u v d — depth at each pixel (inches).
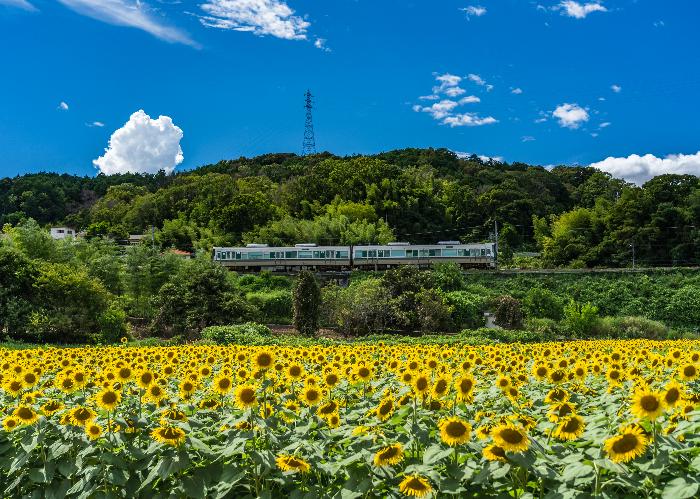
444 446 188.2
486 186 4227.4
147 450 190.5
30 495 197.6
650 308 1879.9
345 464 182.2
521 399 253.4
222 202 3383.4
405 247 2390.5
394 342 1209.4
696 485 148.6
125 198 4493.1
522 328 1528.1
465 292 1768.0
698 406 201.2
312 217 3368.6
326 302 1553.9
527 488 179.9
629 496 159.6
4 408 256.4
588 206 4165.8
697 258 2620.6
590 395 279.6
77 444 206.8
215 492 186.1
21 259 1257.4
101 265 1774.1
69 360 358.9
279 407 235.1
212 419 240.4
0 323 1160.8
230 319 1449.3
